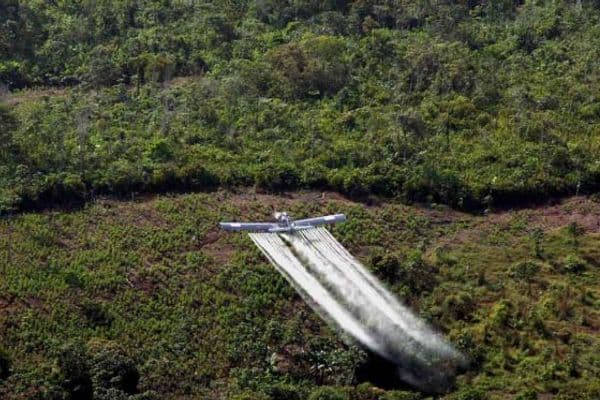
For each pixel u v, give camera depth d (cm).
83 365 8038
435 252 10475
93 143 12181
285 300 9500
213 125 12825
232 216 10988
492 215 11500
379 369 8831
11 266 9606
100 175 11425
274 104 13362
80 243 10219
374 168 11900
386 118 12912
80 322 8875
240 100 13425
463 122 12962
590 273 10219
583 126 12900
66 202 11075
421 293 9812
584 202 11756
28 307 9012
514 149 12394
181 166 11731
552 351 8850
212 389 8331
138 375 8225
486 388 8469
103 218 10788
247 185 11769
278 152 12281
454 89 13750
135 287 9512
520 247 10744
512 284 9981
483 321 9362
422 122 12738
